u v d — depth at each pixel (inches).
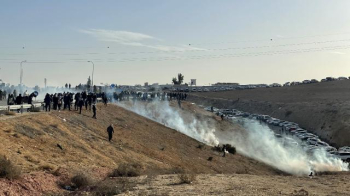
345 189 1003.9
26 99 2007.9
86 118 1822.1
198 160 1860.2
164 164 1499.8
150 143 1882.4
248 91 7229.3
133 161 1378.0
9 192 713.6
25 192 743.7
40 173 856.3
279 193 844.0
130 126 2102.6
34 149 1060.5
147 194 788.6
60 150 1152.2
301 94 6107.3
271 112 5290.4
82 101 1915.6
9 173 761.0
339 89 6033.5
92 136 1523.1
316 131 3951.8
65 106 1908.2
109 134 1584.6
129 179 981.2
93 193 792.9
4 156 835.4
